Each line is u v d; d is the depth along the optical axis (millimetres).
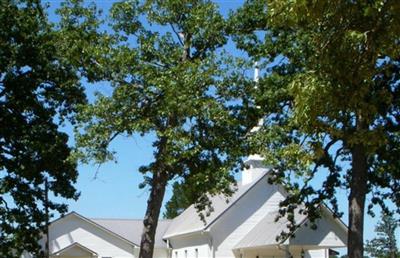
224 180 23891
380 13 10961
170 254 54031
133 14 25938
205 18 25594
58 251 48875
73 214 51938
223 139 23953
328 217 41781
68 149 33094
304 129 13242
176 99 23047
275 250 46281
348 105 12211
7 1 32906
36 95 33656
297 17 11430
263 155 23906
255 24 26062
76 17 26484
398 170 24688
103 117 24281
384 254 49156
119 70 24594
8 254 33562
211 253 47281
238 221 48312
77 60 25625
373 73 11781
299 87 11852
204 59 24219
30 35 32812
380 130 13336
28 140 33281
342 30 11523
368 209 26750
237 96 24422
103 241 52438
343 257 59125
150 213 26656
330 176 27000
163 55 25250
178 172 25500
